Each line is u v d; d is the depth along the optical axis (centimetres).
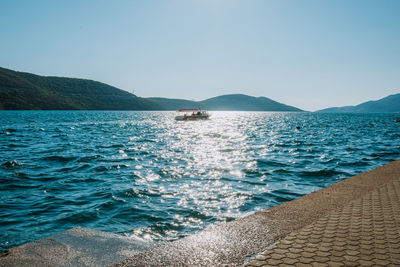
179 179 1112
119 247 314
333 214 414
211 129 4888
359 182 615
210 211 733
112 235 351
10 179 1105
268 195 870
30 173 1227
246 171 1252
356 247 303
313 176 1146
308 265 263
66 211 746
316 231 349
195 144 2497
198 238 328
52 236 346
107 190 954
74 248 311
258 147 2238
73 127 5000
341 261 271
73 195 901
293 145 2378
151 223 658
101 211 744
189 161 1555
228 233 342
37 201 837
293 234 339
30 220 685
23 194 912
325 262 269
